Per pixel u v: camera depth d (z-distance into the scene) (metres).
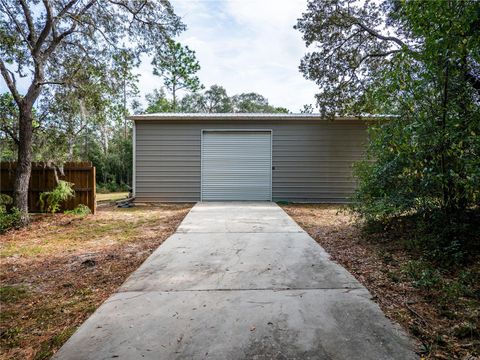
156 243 4.49
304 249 3.95
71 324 2.17
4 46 5.75
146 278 2.97
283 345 1.81
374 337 1.88
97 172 18.28
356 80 8.53
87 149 17.61
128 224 6.12
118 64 7.09
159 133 9.41
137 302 2.43
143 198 9.42
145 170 9.42
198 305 2.36
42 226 5.95
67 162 7.35
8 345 1.93
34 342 1.96
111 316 2.20
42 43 5.97
